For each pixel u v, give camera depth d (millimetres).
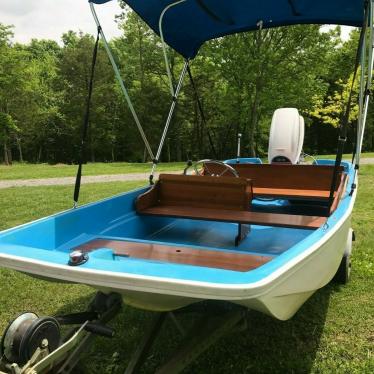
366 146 37594
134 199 3932
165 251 2721
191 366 2963
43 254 2305
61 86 37125
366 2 2924
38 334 2209
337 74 25844
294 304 2338
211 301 2562
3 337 2273
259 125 23219
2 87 26547
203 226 4328
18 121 30562
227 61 19609
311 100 21016
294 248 2258
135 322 3562
